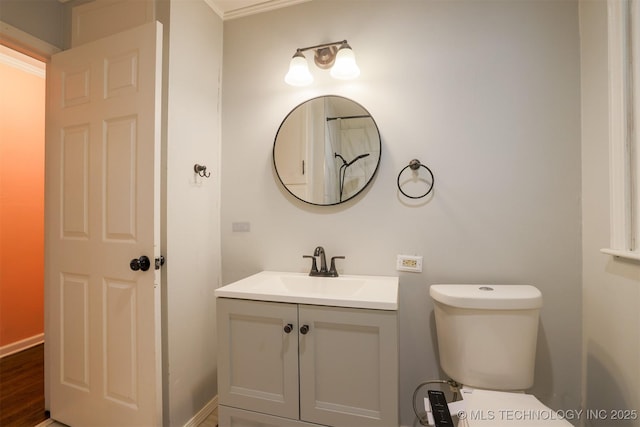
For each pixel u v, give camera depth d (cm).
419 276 150
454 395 135
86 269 146
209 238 171
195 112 160
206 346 166
